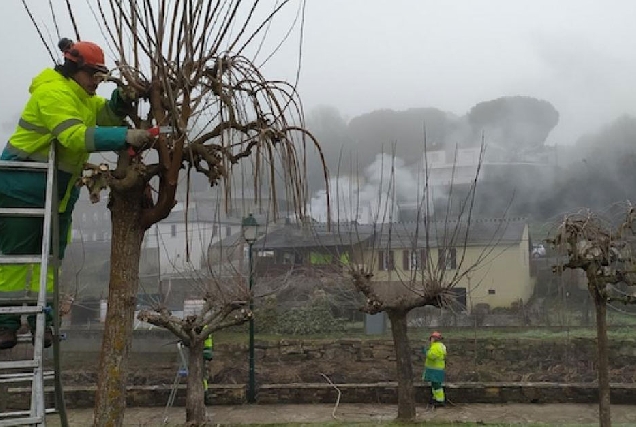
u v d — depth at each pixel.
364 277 12.16
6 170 3.82
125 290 3.88
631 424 11.77
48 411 3.86
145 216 3.95
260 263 24.53
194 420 12.21
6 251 3.93
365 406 14.15
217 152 3.97
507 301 28.86
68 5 4.04
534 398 14.03
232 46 3.98
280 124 3.91
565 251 8.12
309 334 22.86
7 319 3.95
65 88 3.72
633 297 8.12
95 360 21.62
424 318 24.42
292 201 3.87
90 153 3.98
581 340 20.02
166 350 20.94
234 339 21.98
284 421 12.74
